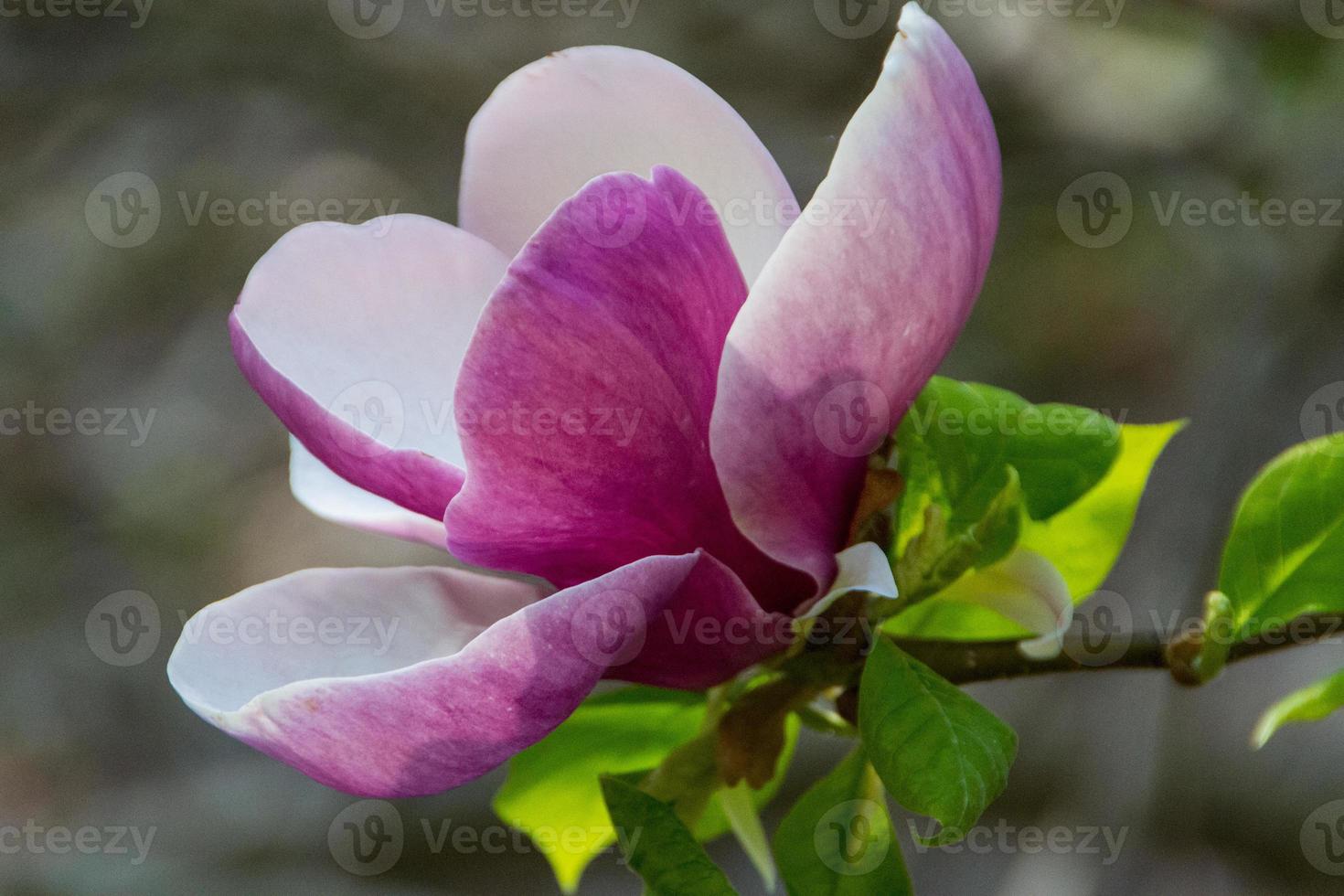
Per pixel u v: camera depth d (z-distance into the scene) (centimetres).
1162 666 76
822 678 75
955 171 72
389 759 71
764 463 72
